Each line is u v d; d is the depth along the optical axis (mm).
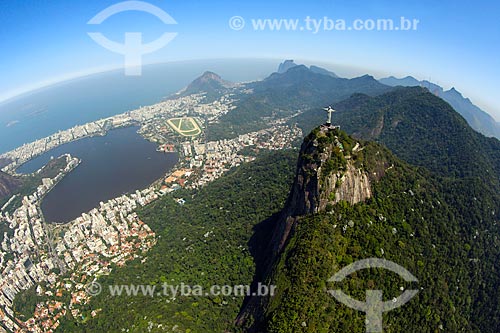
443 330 107250
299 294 90000
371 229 109188
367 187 119438
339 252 100438
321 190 108562
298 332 83625
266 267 128875
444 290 115062
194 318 123938
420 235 120625
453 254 126312
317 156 111812
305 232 103750
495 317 121812
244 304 128500
